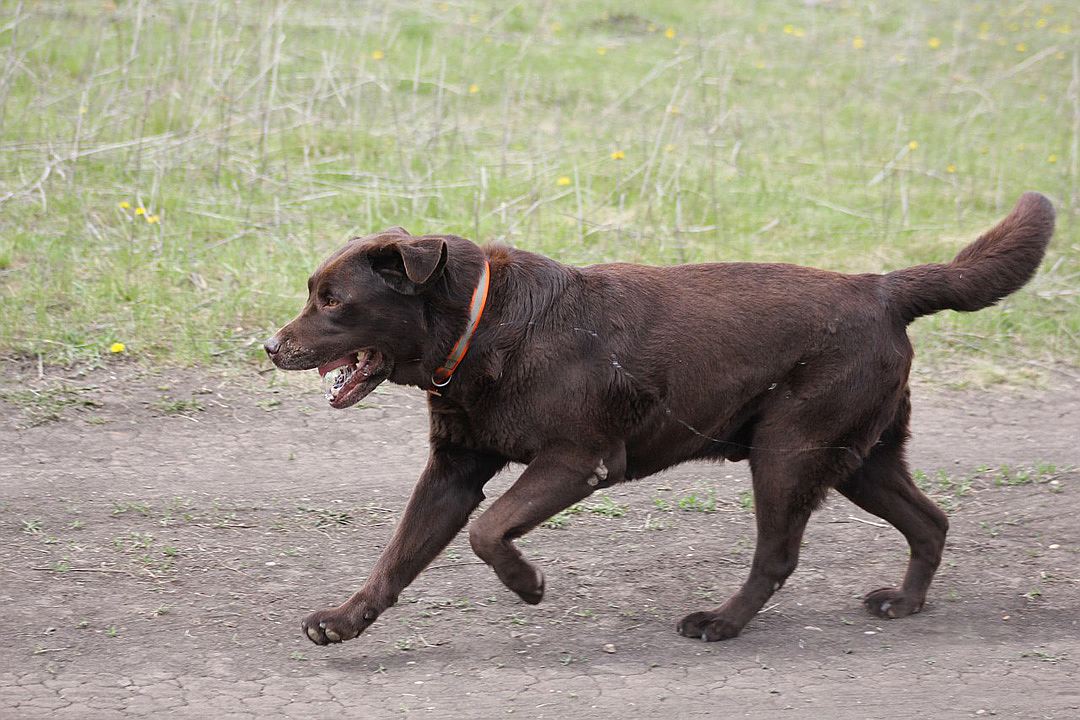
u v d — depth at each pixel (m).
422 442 11.45
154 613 8.11
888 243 16.28
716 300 8.19
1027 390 13.17
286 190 16.17
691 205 16.95
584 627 8.30
